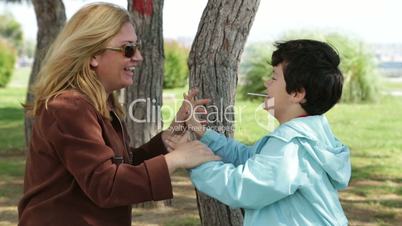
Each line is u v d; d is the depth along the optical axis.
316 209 1.80
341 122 11.80
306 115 1.92
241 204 1.76
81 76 1.77
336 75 1.88
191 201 5.68
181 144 1.84
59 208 1.74
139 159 2.17
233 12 2.62
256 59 13.10
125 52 1.81
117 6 1.86
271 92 1.96
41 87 1.78
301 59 1.87
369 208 5.48
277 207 1.81
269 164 1.76
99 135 1.71
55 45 1.81
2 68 24.30
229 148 2.16
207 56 2.65
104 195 1.66
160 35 4.97
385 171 7.30
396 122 11.73
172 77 18.86
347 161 1.88
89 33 1.76
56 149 1.70
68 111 1.69
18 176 7.05
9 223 5.01
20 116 13.86
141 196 1.68
